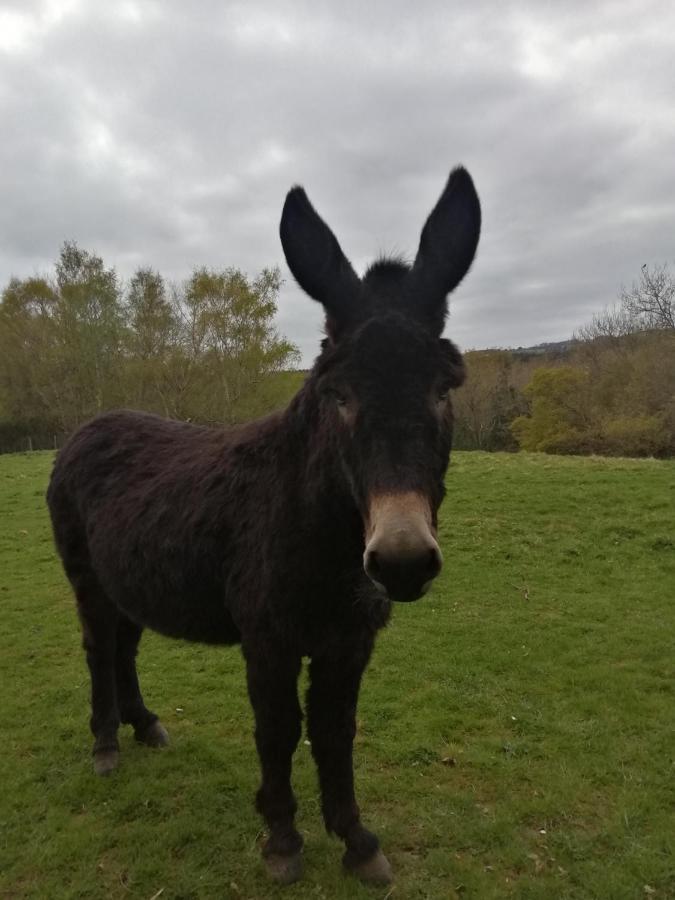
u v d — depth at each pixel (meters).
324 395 2.38
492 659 5.15
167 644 5.81
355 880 2.78
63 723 4.28
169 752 3.89
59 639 5.96
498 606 6.44
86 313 33.03
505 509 10.11
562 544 8.45
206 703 4.59
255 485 2.79
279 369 32.38
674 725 4.09
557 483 11.62
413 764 3.69
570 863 2.89
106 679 3.80
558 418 34.53
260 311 30.97
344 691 2.86
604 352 37.22
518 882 2.77
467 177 2.53
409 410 2.07
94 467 3.79
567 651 5.30
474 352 44.50
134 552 3.20
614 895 2.68
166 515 3.09
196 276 31.14
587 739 3.94
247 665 2.77
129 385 32.88
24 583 7.85
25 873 2.90
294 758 3.82
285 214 2.40
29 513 12.09
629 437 29.72
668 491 10.68
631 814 3.19
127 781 3.59
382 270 2.48
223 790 3.50
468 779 3.54
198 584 2.96
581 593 6.82
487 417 43.75
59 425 36.03
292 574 2.52
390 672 4.95
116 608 3.84
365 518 2.09
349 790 2.92
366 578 2.54
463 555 8.13
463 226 2.46
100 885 2.81
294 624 2.59
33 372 34.50
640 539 8.52
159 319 31.62
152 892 2.77
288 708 2.74
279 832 2.83
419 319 2.30
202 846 3.05
